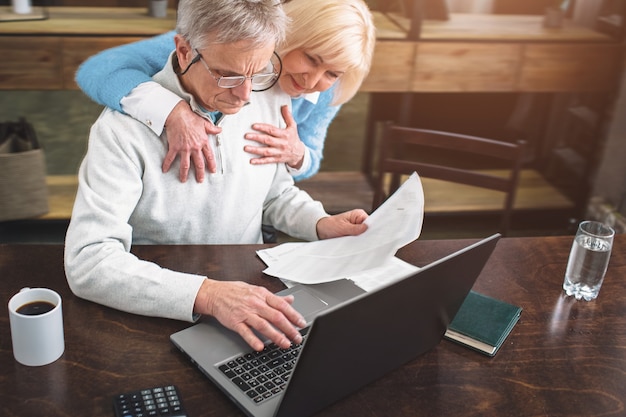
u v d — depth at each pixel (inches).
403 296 41.0
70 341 47.7
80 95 122.3
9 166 108.3
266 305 48.2
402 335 44.4
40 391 42.8
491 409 44.5
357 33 61.6
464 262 44.5
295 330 47.7
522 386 47.0
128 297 50.7
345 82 69.3
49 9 112.6
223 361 45.9
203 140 58.4
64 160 126.8
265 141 64.6
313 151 75.7
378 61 118.3
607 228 58.0
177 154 59.1
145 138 57.5
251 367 45.5
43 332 44.1
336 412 43.1
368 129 137.3
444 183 141.1
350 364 41.5
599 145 133.1
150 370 45.6
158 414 41.1
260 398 42.6
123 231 54.4
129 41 108.6
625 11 123.1
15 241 113.9
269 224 71.8
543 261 64.3
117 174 55.7
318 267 58.1
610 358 50.9
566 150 139.7
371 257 57.8
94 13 113.3
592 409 45.4
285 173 70.0
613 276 62.5
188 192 61.1
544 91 126.4
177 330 49.9
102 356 46.5
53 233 117.6
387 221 61.5
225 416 42.1
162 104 56.6
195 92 57.7
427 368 47.9
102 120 57.5
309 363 37.8
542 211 136.7
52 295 46.0
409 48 118.1
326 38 60.3
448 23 123.1
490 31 121.0
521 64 123.2
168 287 50.2
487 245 45.9
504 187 80.5
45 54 106.3
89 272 51.4
